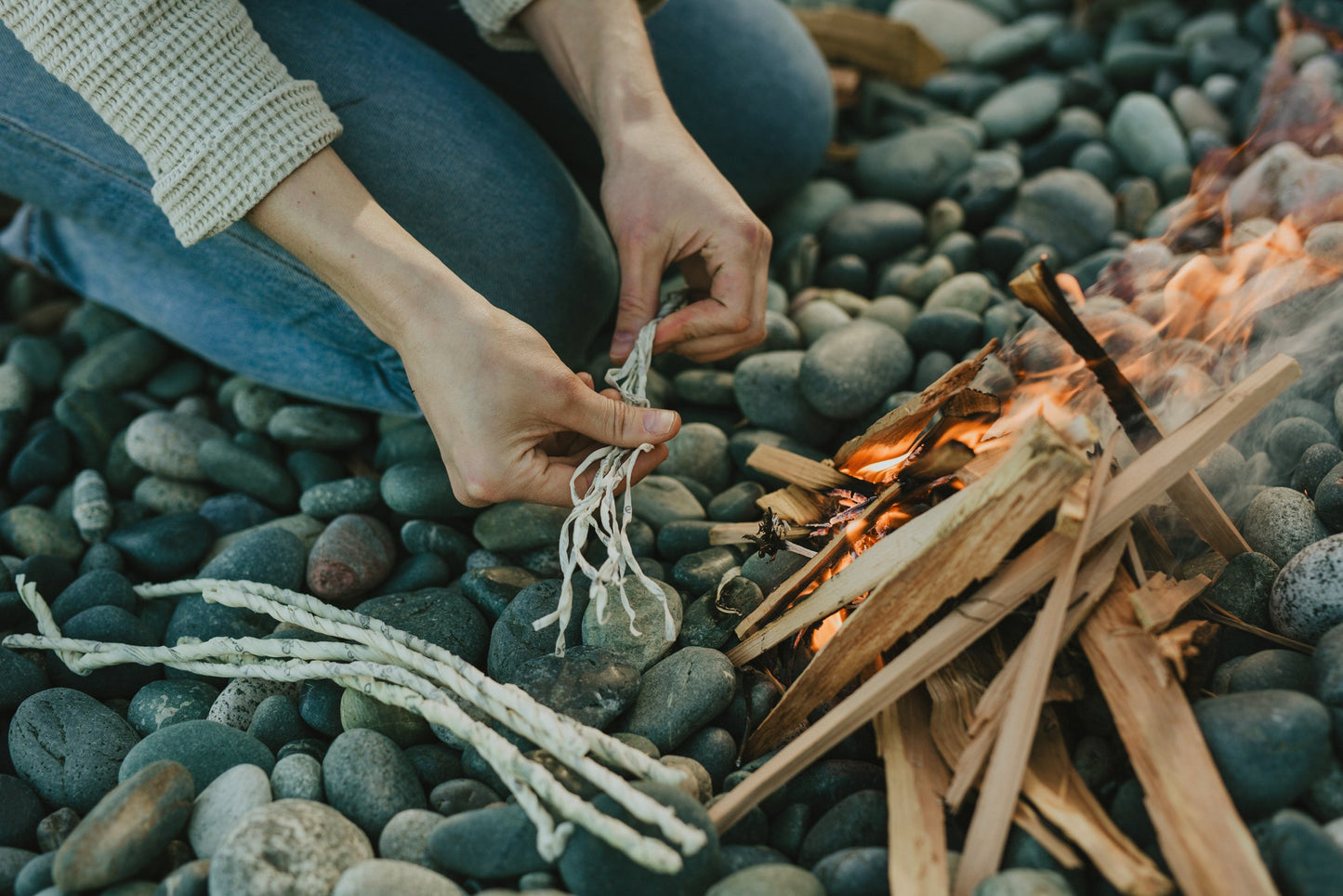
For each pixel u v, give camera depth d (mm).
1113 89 1502
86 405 1166
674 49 1200
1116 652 836
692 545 1014
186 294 1151
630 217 988
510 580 991
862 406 1080
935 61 1600
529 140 1105
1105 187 1343
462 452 891
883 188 1365
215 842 846
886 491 918
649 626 944
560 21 1040
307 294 1027
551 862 811
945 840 816
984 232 1298
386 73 1050
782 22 1262
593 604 955
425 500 1039
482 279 1043
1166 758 800
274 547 1018
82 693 938
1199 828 779
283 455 1162
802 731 898
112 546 1059
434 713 858
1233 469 964
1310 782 799
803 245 1271
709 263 982
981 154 1418
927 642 850
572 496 918
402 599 975
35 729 910
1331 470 937
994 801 808
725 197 973
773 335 1159
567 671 901
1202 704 823
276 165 881
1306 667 846
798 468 997
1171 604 844
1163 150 1327
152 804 837
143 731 929
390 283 884
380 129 1034
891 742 854
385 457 1120
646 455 932
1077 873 800
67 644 948
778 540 961
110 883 824
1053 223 1272
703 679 898
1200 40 1489
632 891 797
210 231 904
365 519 1052
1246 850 767
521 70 1210
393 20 1207
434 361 882
